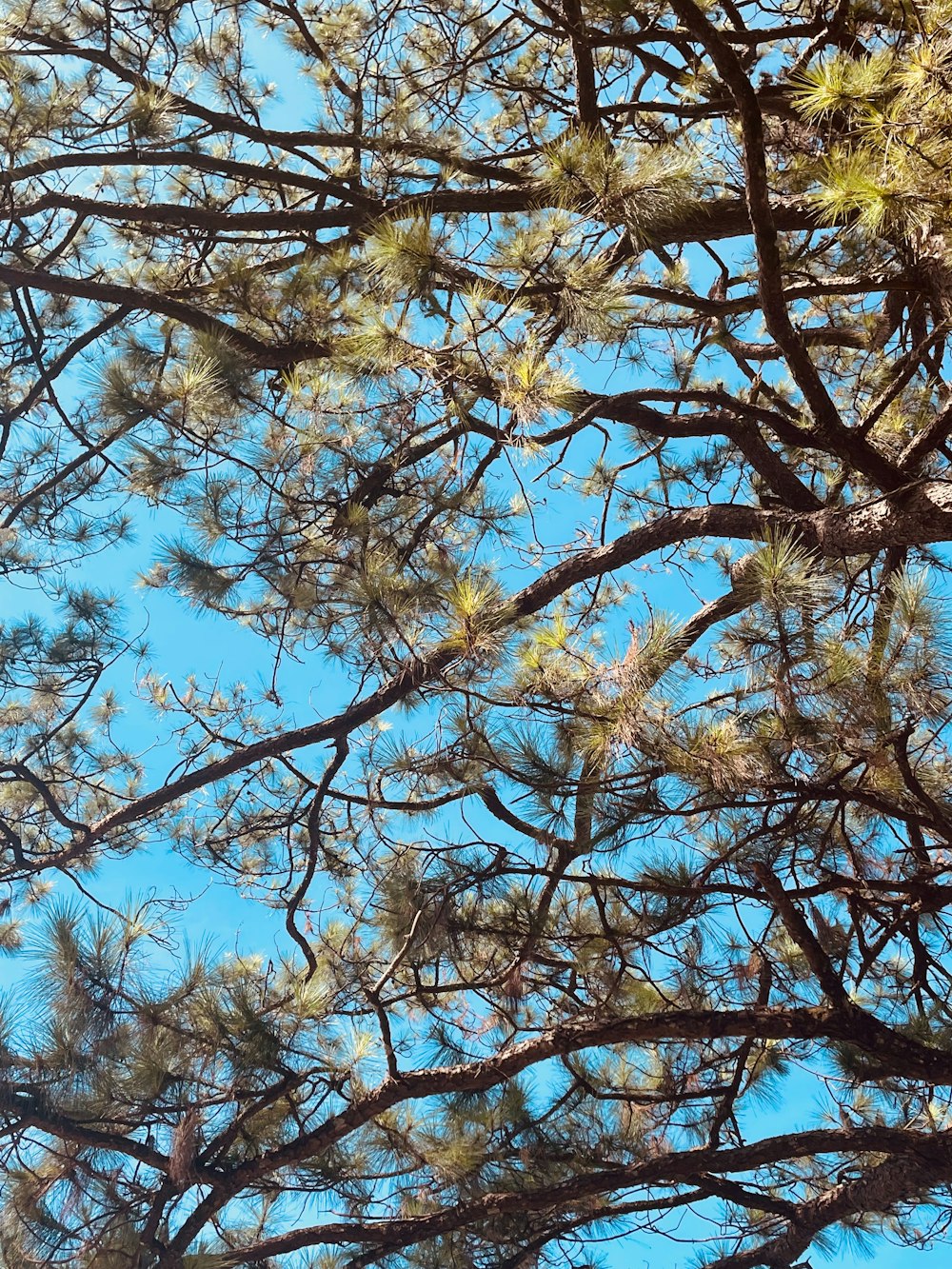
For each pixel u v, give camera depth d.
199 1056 4.38
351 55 6.83
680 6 3.26
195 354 4.65
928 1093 4.81
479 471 4.96
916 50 2.99
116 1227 4.17
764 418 4.66
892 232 3.86
